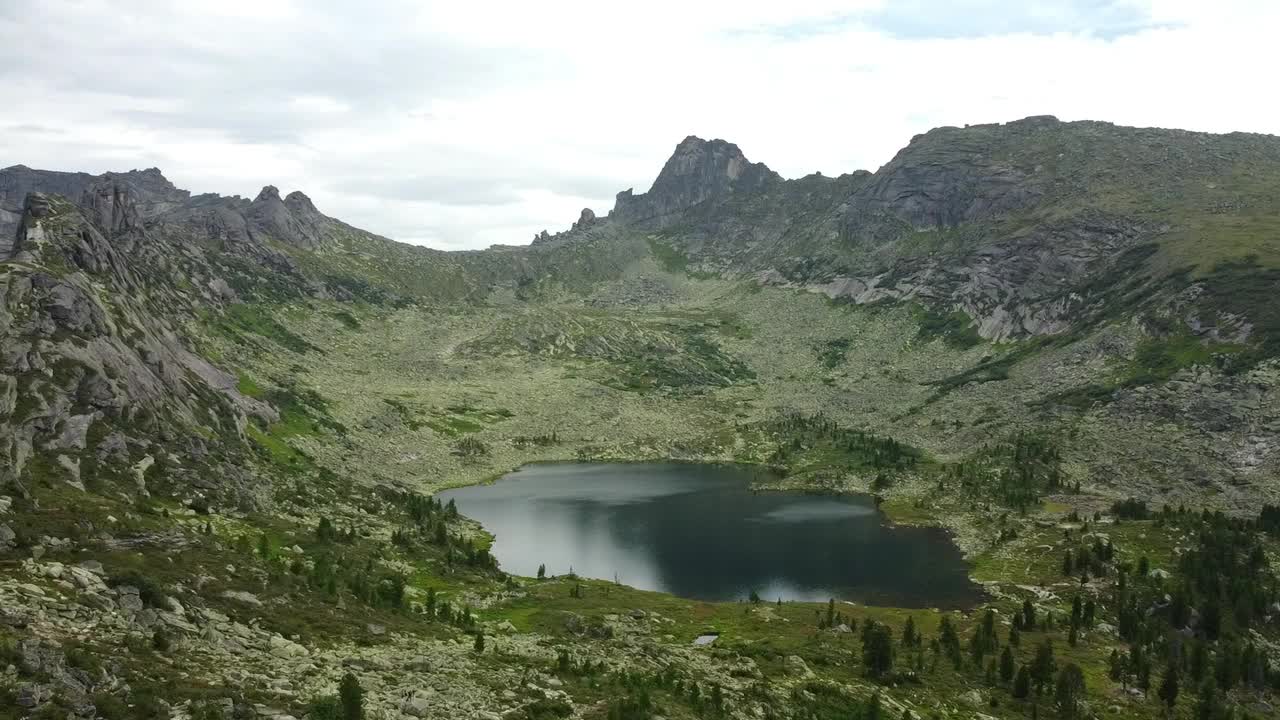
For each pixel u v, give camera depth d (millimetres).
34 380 99562
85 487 87562
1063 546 159250
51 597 46031
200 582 61312
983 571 156625
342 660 54531
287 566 86250
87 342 115500
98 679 36938
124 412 111875
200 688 39750
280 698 42094
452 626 85812
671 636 108750
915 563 163000
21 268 118562
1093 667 106500
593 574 154000
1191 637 118562
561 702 56562
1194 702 96750
